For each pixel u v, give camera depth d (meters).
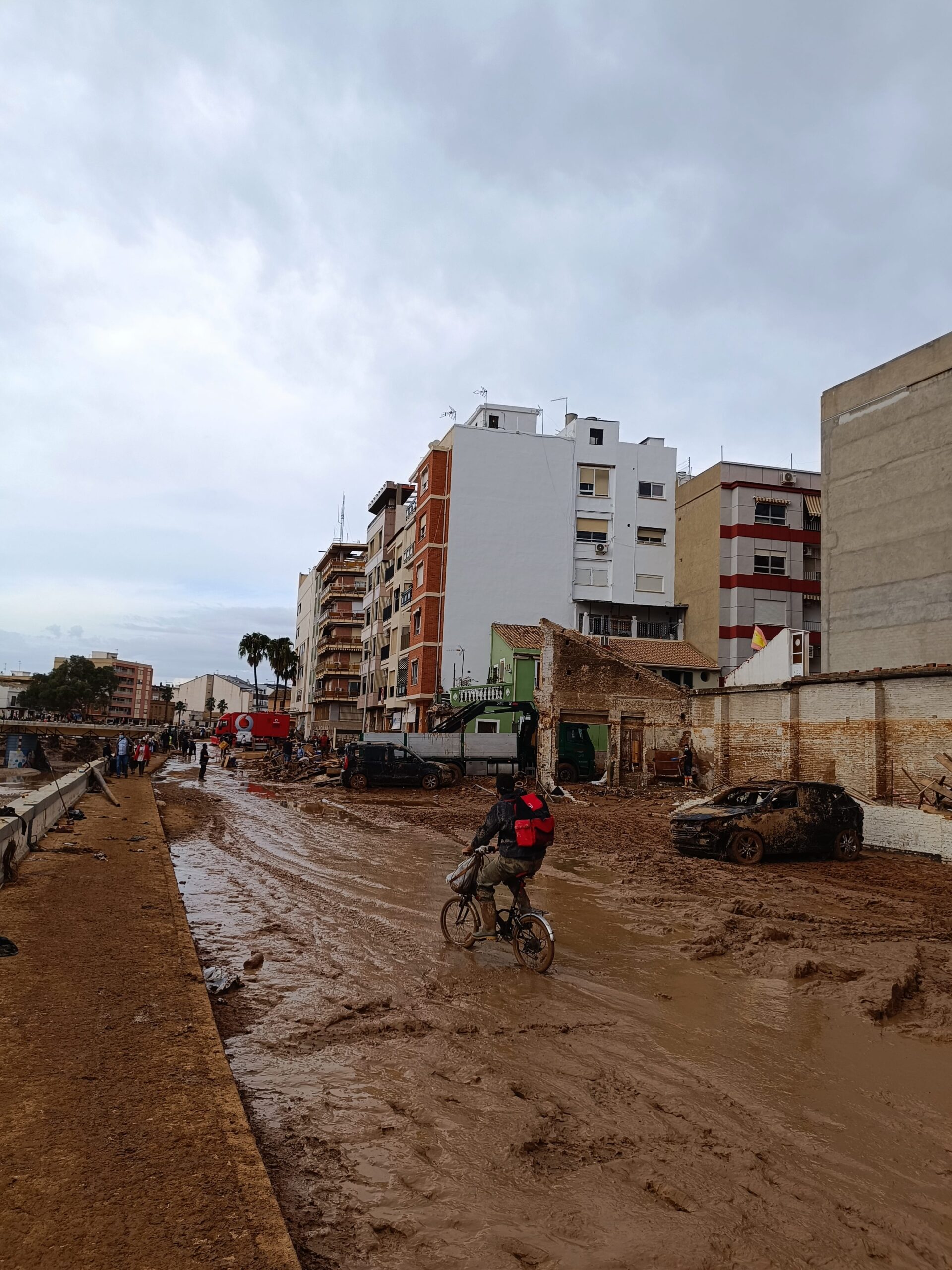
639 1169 4.38
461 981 7.79
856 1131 4.92
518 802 8.59
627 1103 5.23
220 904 11.06
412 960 8.48
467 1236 3.70
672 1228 3.81
